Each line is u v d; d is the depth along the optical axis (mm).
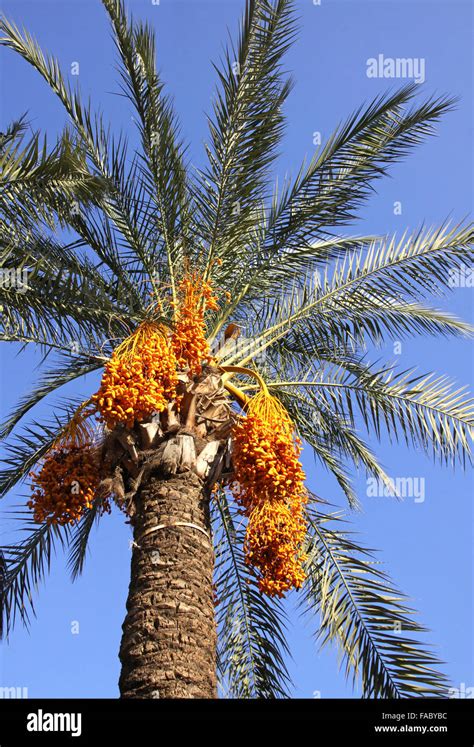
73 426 9641
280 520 9172
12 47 10570
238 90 10828
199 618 8758
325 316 11922
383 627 10570
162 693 8117
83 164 9797
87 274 10734
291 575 9289
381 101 11125
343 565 11258
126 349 9180
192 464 9719
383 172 11344
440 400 11414
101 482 9492
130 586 9141
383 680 10102
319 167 11305
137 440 9812
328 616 10836
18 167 9117
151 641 8484
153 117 10875
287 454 9336
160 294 11133
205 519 9633
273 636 12125
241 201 11188
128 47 10594
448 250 11633
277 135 11016
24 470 11547
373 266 11789
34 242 10250
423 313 11859
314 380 12125
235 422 9766
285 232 11461
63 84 10891
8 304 9938
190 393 10055
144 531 9328
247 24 10680
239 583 12375
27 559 11805
